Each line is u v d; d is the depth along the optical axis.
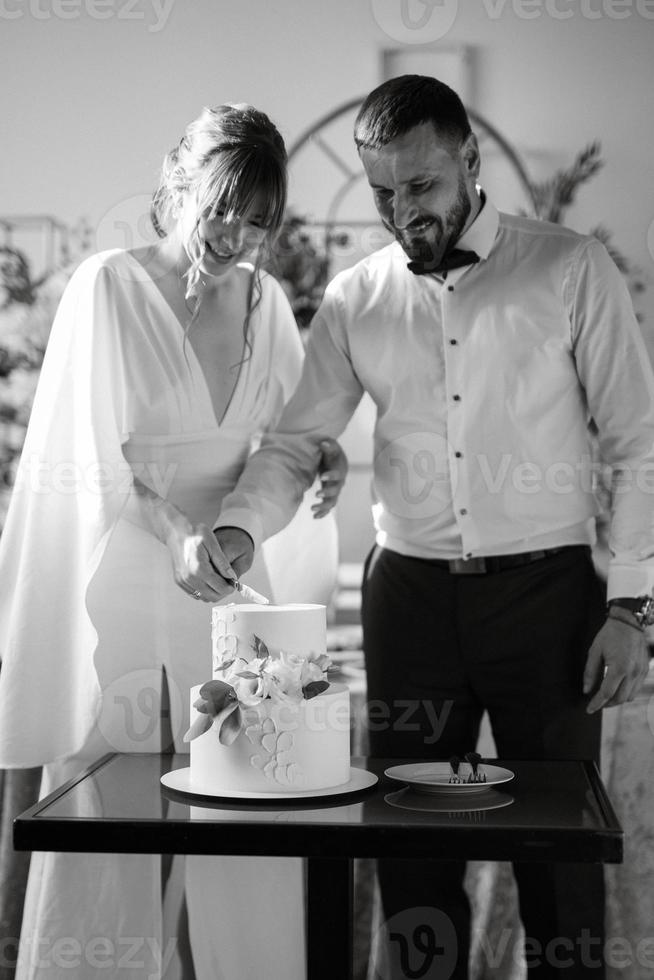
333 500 1.95
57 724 1.90
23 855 2.36
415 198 1.70
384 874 1.90
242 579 1.96
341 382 1.92
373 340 1.83
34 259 2.74
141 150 2.69
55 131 2.69
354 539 2.59
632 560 1.68
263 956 1.90
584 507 1.77
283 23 2.64
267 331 1.96
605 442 1.75
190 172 1.78
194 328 1.86
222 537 1.79
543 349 1.73
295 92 2.65
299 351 2.03
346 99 2.65
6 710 1.88
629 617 1.68
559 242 1.75
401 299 1.81
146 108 2.68
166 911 2.12
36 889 1.95
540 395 1.74
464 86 2.64
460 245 1.76
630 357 1.70
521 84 2.64
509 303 1.74
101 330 1.83
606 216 2.68
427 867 1.89
